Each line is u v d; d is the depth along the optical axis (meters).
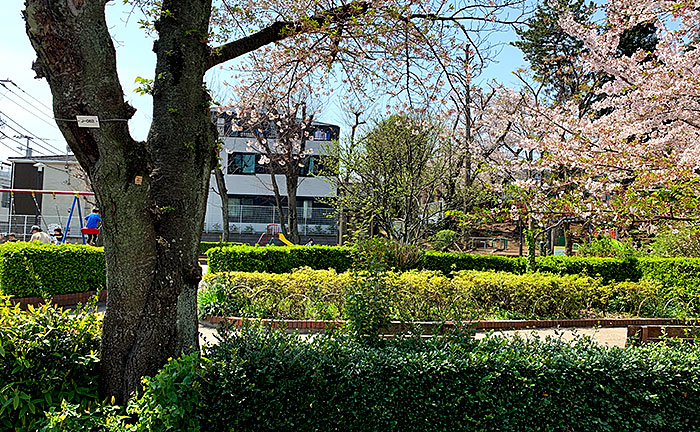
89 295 10.08
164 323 3.55
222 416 3.10
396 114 12.77
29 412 3.28
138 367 3.47
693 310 9.21
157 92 3.76
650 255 14.10
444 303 8.22
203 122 3.83
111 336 3.55
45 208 28.91
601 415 3.52
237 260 12.67
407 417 3.33
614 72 8.40
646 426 3.54
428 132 14.36
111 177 3.25
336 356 3.48
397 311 6.77
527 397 3.46
